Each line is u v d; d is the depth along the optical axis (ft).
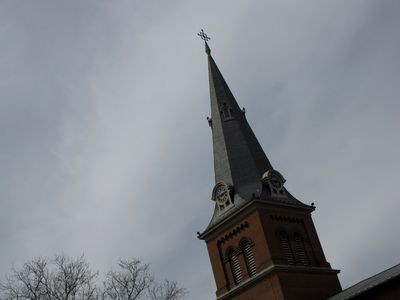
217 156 193.57
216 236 177.17
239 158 187.52
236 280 168.55
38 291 129.29
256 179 180.24
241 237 169.37
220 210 180.45
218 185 182.60
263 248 161.89
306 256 169.58
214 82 210.18
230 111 201.57
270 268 156.66
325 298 161.07
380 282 124.77
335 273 170.91
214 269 174.91
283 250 165.07
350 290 145.48
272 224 167.02
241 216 170.60
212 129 202.18
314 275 164.55
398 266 144.25
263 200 168.76
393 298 123.34
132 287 146.72
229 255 172.76
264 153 193.98
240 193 177.06
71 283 134.62
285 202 174.40
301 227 175.73
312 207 181.78
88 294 136.67
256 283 160.45
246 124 201.98
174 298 167.43
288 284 155.94
